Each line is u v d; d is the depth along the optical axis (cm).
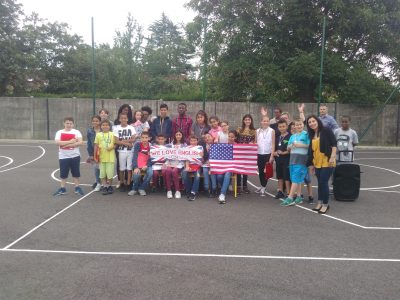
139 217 772
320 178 838
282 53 2488
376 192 1078
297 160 880
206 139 970
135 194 971
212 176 955
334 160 819
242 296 451
